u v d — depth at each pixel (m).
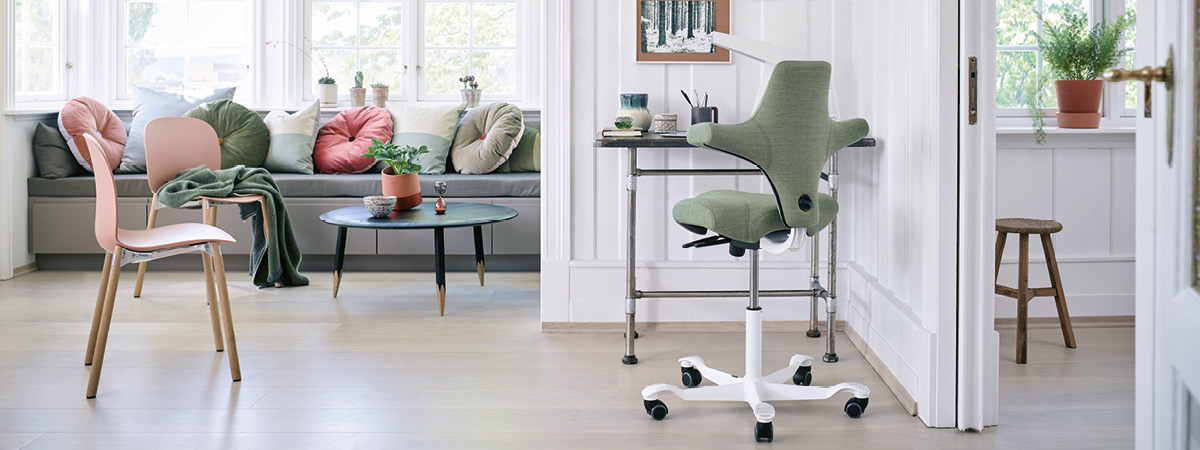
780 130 2.59
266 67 5.86
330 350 3.51
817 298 3.84
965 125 2.64
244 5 5.91
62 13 5.64
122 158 5.36
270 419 2.73
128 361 3.34
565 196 3.81
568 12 3.74
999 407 2.87
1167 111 1.42
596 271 3.84
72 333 3.76
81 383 3.07
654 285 3.84
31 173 5.21
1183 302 1.38
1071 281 4.02
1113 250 4.03
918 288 2.89
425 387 3.05
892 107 3.22
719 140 2.57
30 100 5.30
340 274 4.53
